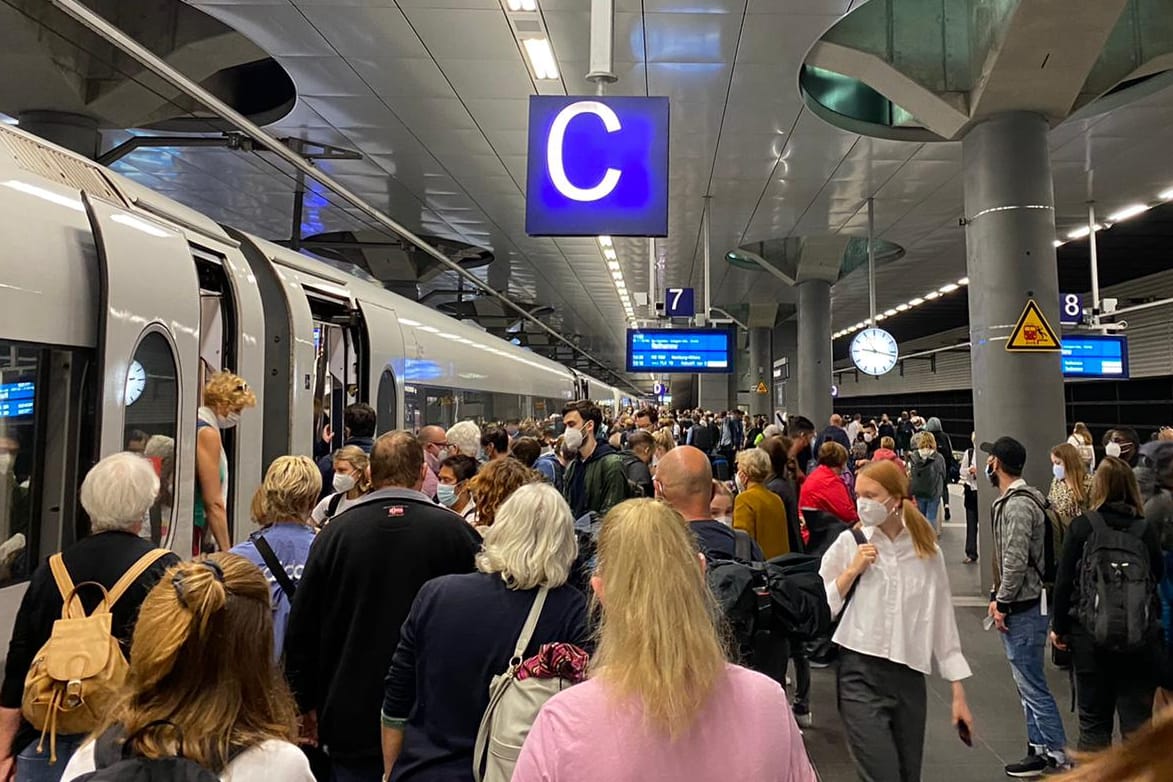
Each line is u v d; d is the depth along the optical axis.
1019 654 3.86
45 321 2.99
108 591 2.15
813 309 17.55
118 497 2.28
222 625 1.35
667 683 1.23
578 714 1.27
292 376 5.31
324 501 4.05
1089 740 3.45
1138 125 8.88
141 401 3.49
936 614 2.98
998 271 7.05
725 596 2.34
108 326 3.24
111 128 8.91
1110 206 12.15
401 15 6.59
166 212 4.12
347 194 9.51
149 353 3.58
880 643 2.93
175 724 1.27
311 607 2.52
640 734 1.23
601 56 4.82
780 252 17.34
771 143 9.52
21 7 6.57
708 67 7.46
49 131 8.41
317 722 2.54
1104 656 3.40
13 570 2.80
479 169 10.69
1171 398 17.72
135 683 1.32
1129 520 3.40
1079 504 4.75
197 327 4.02
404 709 2.17
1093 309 11.94
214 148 10.11
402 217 13.37
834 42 7.25
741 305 26.95
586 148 4.93
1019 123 7.04
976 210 7.29
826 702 4.90
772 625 2.41
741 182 11.08
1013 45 6.27
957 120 7.28
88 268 3.29
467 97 8.28
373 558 2.50
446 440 5.71
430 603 2.15
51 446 3.01
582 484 5.47
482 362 12.25
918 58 7.23
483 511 3.45
